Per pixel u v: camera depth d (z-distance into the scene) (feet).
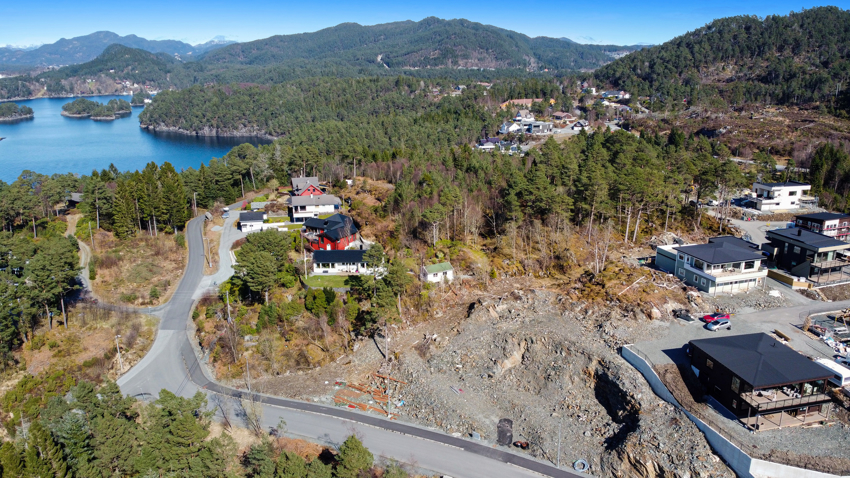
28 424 168.55
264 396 196.34
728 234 304.91
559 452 163.22
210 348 225.15
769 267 261.44
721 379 161.07
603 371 186.39
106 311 251.39
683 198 349.00
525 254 278.67
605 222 309.63
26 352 220.64
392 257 275.39
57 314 240.32
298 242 304.71
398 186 328.08
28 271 233.14
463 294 250.57
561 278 259.60
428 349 216.95
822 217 282.15
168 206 339.16
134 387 201.77
